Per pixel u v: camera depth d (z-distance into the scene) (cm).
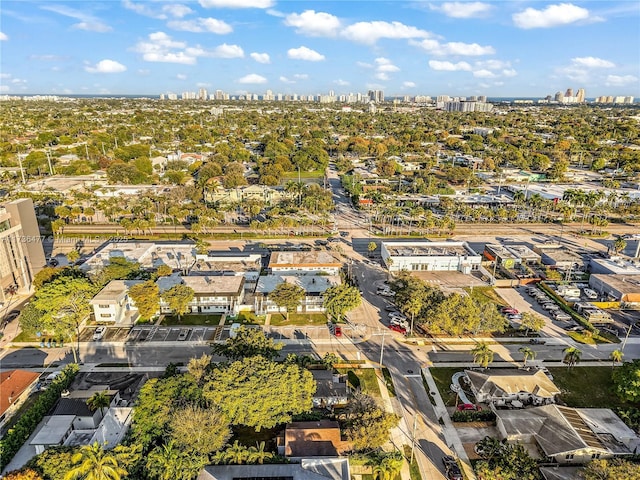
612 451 6412
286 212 18538
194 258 13588
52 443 6394
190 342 9475
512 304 11431
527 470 5788
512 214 17988
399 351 9306
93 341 9475
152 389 6844
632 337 10044
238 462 5844
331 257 12794
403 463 6431
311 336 9788
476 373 8175
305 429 6456
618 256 14438
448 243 14275
